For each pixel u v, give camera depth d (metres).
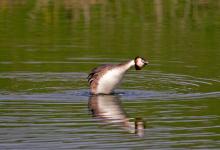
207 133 13.36
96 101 15.63
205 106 15.13
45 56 20.23
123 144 12.76
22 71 18.62
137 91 16.61
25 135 13.23
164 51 20.73
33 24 25.08
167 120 14.17
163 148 12.58
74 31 23.84
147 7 28.30
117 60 19.69
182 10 27.70
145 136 13.21
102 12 27.28
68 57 20.09
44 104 15.37
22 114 14.55
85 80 17.81
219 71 18.45
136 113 14.66
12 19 25.95
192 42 22.00
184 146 12.66
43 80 17.75
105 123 13.98
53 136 13.20
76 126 13.80
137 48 21.09
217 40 22.34
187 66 19.03
